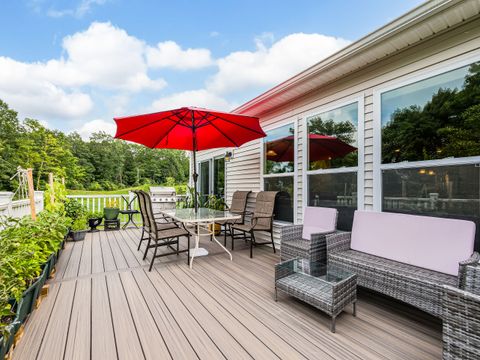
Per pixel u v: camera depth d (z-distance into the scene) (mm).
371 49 2816
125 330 2035
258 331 2023
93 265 3611
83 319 2195
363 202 3188
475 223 2328
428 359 1706
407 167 2770
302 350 1798
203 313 2293
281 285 2471
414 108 2729
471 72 2352
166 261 3797
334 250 2775
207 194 7742
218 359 1711
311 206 3955
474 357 1428
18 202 3494
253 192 5312
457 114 2434
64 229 3334
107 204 7914
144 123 3768
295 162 4246
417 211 2697
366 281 2359
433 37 2562
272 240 4293
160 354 1759
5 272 1712
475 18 2301
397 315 2279
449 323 1532
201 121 4148
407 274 2119
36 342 1884
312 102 3936
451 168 2480
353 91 3328
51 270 3047
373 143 3082
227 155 6297
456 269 2105
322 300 2082
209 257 4012
